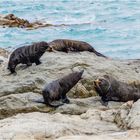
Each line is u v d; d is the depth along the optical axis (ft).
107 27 412.16
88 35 378.94
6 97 126.31
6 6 574.15
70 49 170.50
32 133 89.86
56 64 146.61
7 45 334.24
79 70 143.02
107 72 144.77
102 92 127.85
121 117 103.14
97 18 466.70
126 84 132.16
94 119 108.58
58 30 399.24
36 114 111.34
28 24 414.41
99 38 364.79
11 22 414.41
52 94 124.47
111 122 106.01
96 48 326.44
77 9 528.63
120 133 88.17
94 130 97.86
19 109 122.72
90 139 82.94
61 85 127.03
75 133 94.17
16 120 101.86
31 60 147.33
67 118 107.65
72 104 125.18
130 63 166.71
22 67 147.64
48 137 89.66
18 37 367.86
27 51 146.72
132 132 87.92
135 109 103.14
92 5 552.82
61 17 478.18
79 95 135.13
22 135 88.69
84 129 97.45
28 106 123.34
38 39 359.25
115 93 129.70
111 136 86.12
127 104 108.17
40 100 126.00
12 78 139.95
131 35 373.61
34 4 577.02
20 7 563.07
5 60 178.70
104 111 113.09
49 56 154.61
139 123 96.27
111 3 560.61
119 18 460.14
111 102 128.36
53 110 122.72
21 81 136.46
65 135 91.20
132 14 480.64
